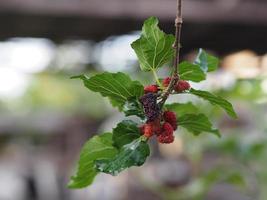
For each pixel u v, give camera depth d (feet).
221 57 5.11
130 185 7.35
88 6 4.47
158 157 7.13
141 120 1.69
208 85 4.24
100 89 1.73
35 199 10.21
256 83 4.25
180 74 1.74
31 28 4.50
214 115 4.08
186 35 4.89
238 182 4.34
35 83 12.05
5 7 4.27
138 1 4.55
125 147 1.69
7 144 10.53
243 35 4.94
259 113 4.85
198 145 4.62
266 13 4.79
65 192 9.82
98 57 6.22
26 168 10.36
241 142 4.52
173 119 1.68
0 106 13.11
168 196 4.61
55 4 4.40
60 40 4.93
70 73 7.06
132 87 1.70
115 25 4.64
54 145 10.19
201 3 4.72
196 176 4.64
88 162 1.86
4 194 10.23
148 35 1.64
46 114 10.05
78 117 9.77
